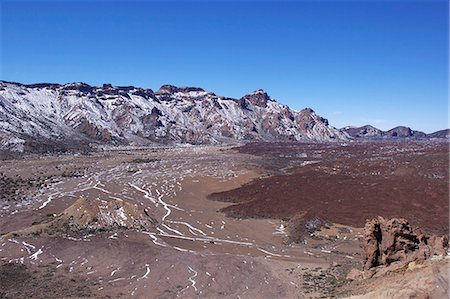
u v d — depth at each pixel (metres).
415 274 33.16
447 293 27.91
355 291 36.75
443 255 35.12
